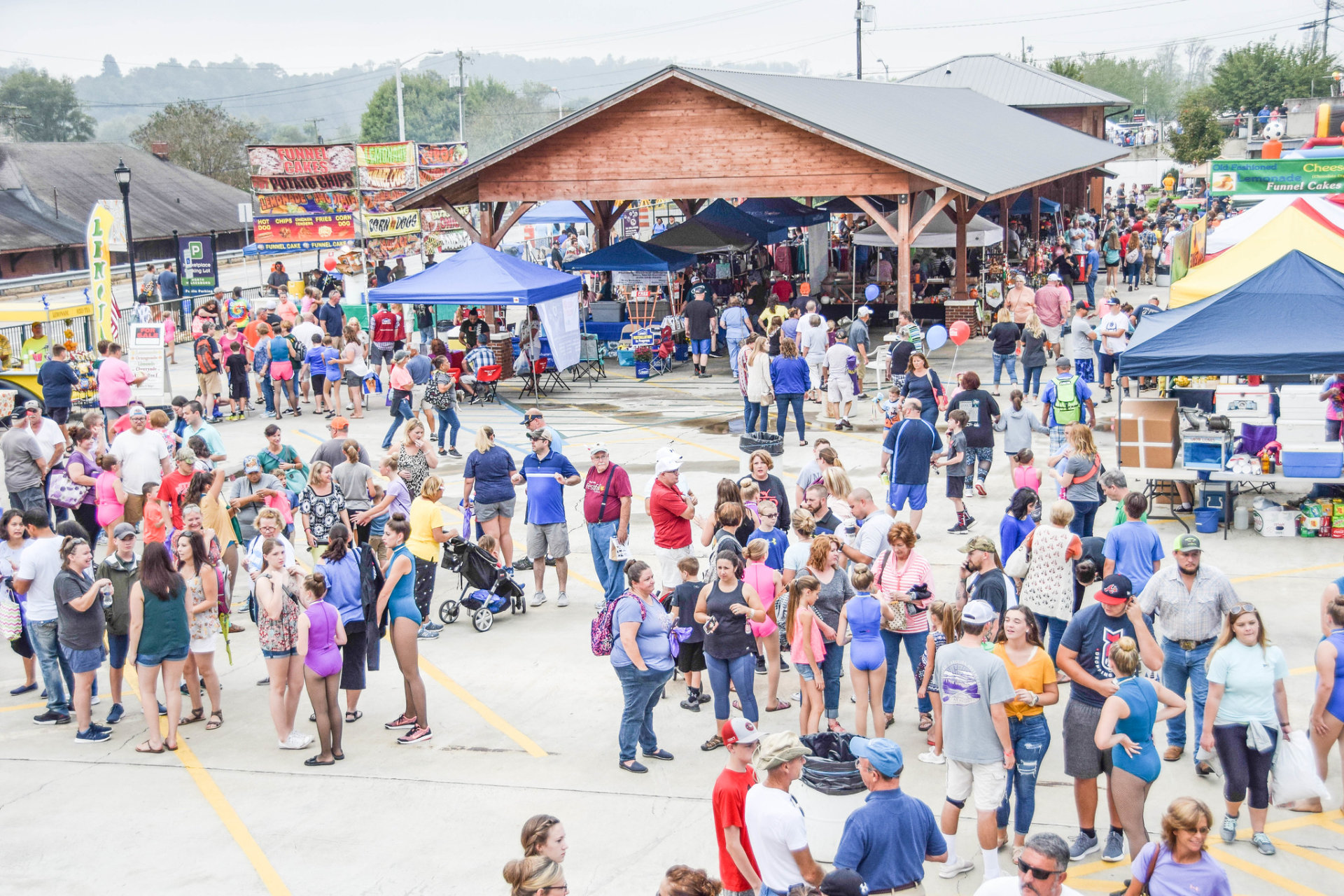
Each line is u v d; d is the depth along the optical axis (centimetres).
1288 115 4988
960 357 2773
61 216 5900
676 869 570
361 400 2341
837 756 751
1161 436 1470
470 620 1286
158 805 902
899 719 1005
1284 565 1340
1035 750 767
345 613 1005
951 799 772
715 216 3341
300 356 2500
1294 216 1811
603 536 1223
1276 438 1504
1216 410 1532
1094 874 764
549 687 1108
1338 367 1366
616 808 877
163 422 1486
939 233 3161
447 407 1970
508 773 939
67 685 1085
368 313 3234
